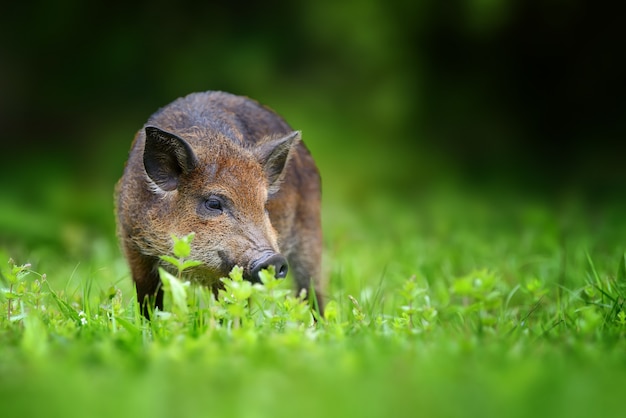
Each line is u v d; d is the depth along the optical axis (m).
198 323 7.81
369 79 24.89
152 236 9.28
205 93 10.52
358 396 5.60
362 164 24.31
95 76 25.03
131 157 9.73
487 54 25.86
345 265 12.35
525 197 24.08
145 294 9.63
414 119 25.39
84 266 13.33
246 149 9.54
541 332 7.98
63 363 6.28
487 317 8.04
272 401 5.54
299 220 10.88
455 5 24.55
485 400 5.59
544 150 26.30
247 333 6.98
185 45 24.78
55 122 25.31
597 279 9.75
